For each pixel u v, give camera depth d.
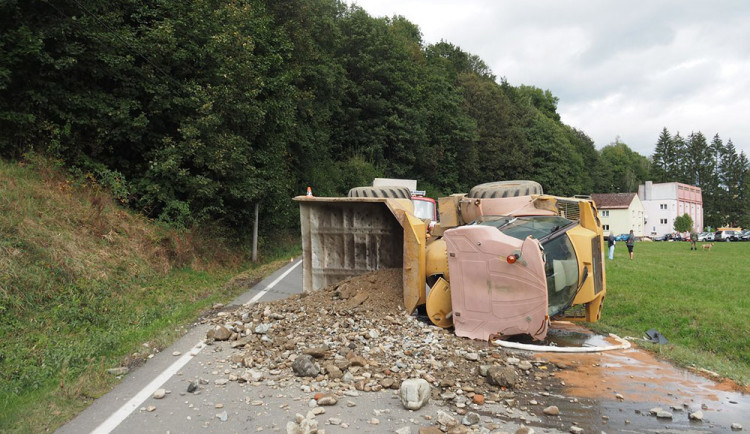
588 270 6.82
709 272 18.03
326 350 5.71
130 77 13.09
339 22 40.59
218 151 14.13
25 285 7.43
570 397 4.75
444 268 7.11
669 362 6.04
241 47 15.14
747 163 109.50
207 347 6.42
